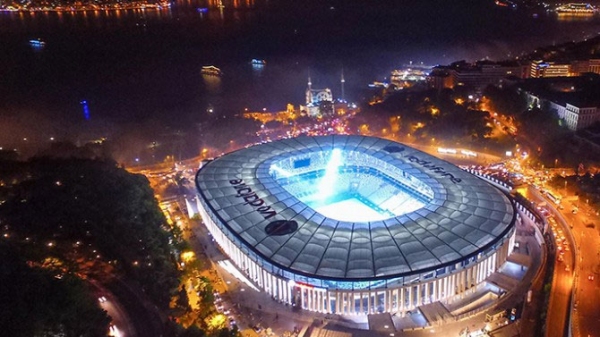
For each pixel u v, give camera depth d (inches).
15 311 5388.8
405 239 7795.3
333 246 7751.0
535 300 7406.5
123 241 7800.2
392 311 7411.4
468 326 6998.0
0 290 5639.8
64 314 5536.4
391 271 7229.3
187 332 6181.1
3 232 7406.5
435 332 6909.5
